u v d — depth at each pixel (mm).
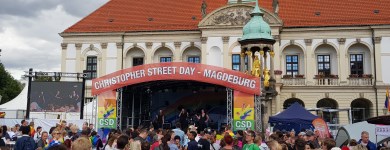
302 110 28766
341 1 57312
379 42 52750
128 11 61156
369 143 15820
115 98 27062
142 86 34406
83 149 7621
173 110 43625
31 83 37156
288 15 56375
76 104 37250
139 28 57938
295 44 54688
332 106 55438
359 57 54250
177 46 56906
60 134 14969
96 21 60250
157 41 57625
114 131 19000
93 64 58625
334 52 54688
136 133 17078
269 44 33188
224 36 53344
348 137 21297
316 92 53281
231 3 53656
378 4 55688
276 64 53094
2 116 40781
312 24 54312
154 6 61156
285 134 19094
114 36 58375
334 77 53312
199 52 56938
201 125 34625
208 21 53844
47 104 37094
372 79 52719
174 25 57438
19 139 14680
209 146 15750
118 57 57938
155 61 57969
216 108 43188
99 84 27000
